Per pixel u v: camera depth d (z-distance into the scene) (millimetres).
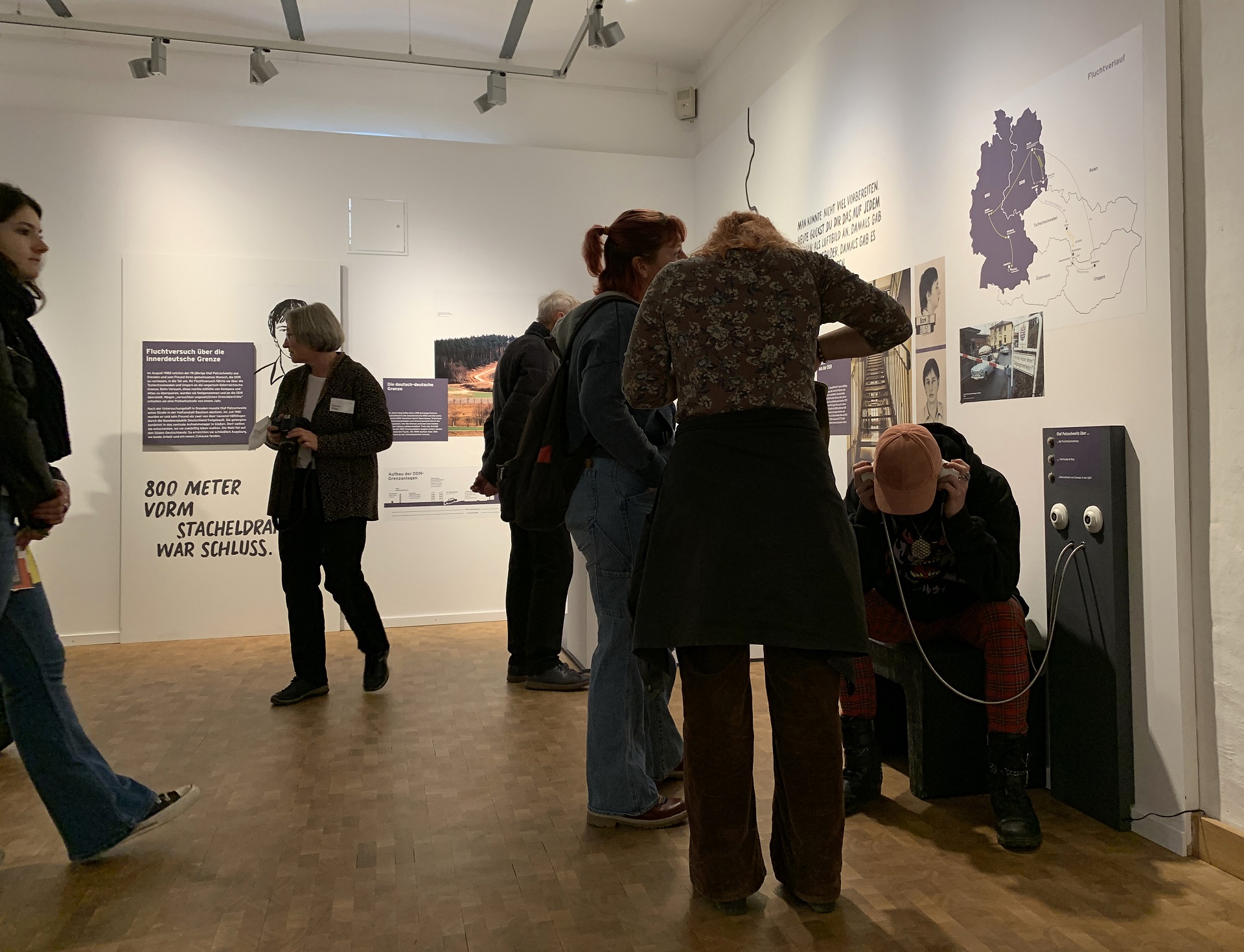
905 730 2957
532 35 5855
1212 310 2148
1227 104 2105
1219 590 2133
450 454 5785
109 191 5316
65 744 2070
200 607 5340
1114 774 2314
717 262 1836
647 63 6328
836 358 1993
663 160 6230
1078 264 2553
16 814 2486
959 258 3164
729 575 1703
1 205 1986
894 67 3613
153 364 5316
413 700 3723
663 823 2312
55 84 5434
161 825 2182
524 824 2355
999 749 2283
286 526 3676
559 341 2371
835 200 4160
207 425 5367
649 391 1874
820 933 1770
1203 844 2115
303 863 2131
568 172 6047
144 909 1907
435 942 1752
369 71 5926
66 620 5203
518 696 3771
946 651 2535
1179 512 2195
